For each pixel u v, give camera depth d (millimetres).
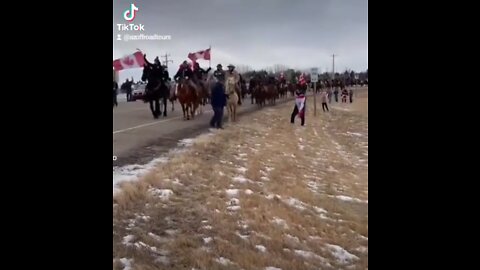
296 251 5367
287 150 11531
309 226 6273
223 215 6023
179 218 5699
